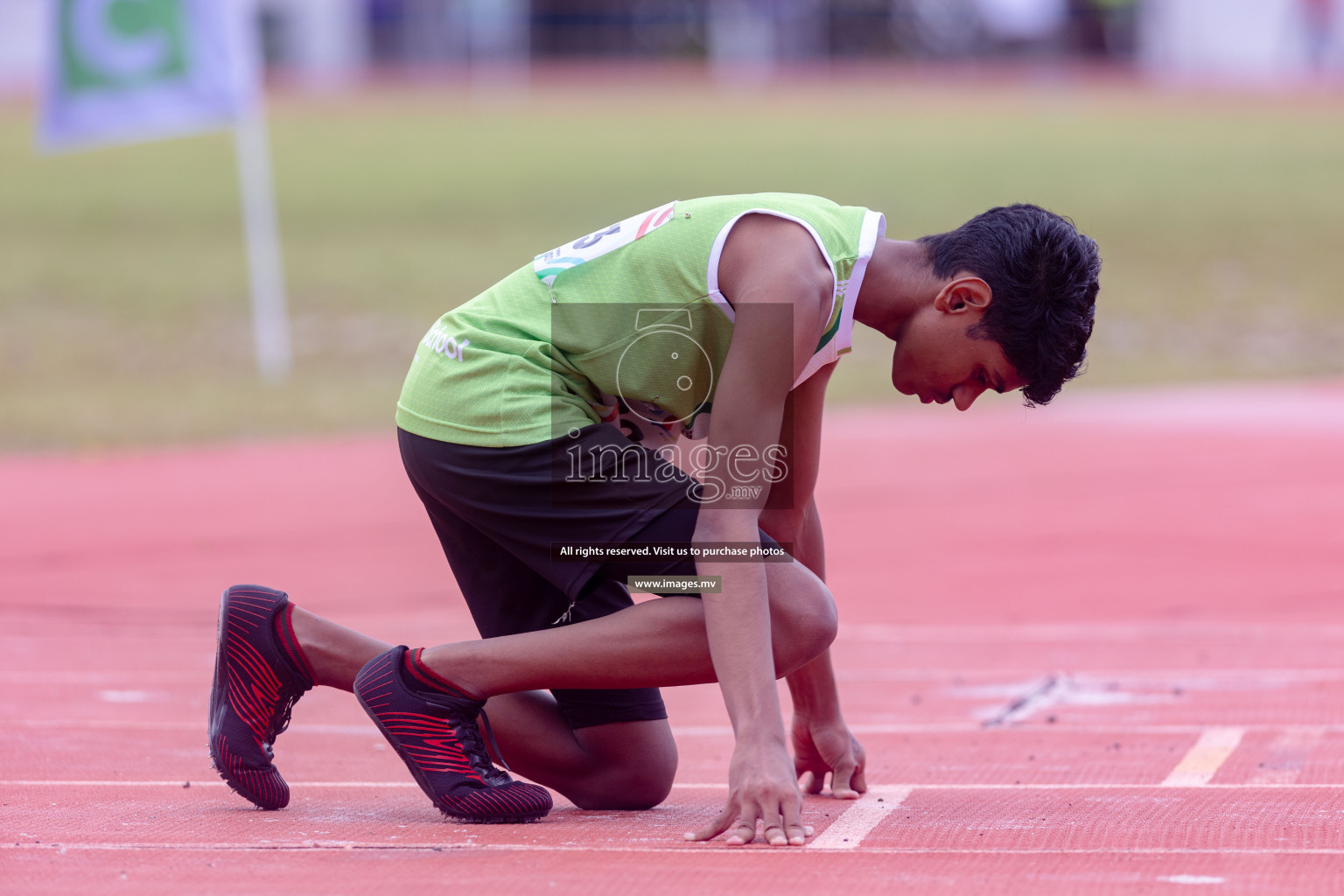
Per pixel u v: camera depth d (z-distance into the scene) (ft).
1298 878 25.09
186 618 60.59
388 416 132.26
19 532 81.61
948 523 83.25
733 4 488.85
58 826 29.53
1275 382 152.25
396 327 178.29
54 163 292.61
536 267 30.22
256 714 30.94
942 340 28.45
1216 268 207.92
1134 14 481.05
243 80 131.44
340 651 31.32
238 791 31.04
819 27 493.36
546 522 29.09
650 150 306.14
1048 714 42.96
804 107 383.24
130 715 43.14
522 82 447.01
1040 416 129.59
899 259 28.86
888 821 30.04
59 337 172.14
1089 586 66.23
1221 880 24.91
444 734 29.86
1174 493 91.30
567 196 262.06
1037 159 290.15
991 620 59.82
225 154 304.09
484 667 29.53
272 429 125.49
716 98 405.39
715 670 28.12
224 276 202.90
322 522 84.48
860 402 140.15
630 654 28.63
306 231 235.40
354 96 408.46
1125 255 214.48
